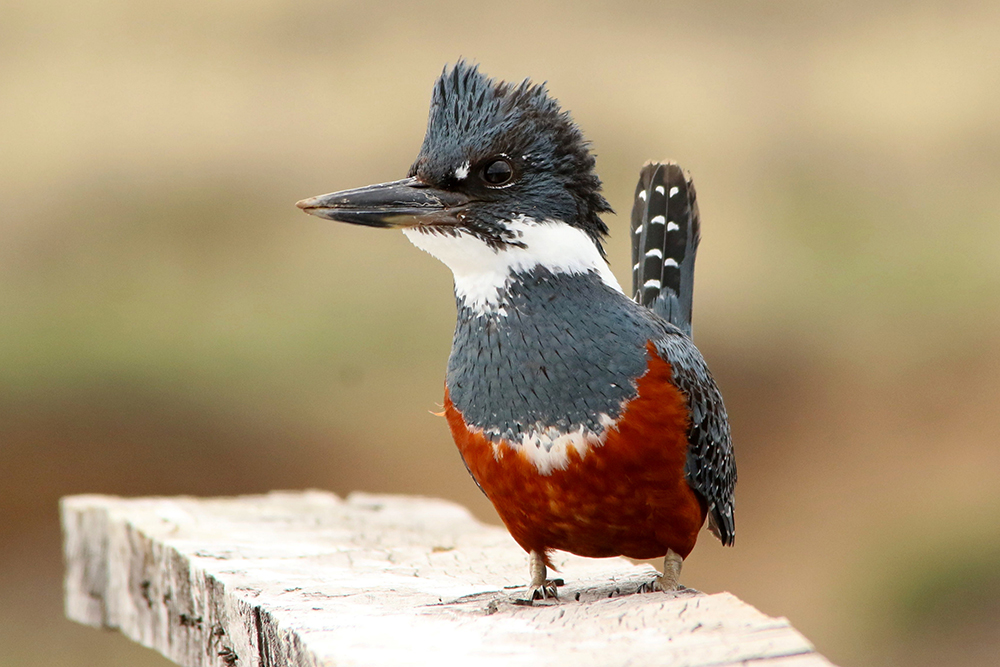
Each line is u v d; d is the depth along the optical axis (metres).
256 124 18.77
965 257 16.78
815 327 16.09
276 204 17.62
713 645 3.97
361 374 15.23
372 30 21.05
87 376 15.14
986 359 15.76
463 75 5.51
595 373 5.21
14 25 21.30
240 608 5.21
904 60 20.44
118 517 7.06
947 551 13.44
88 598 7.41
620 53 20.28
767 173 18.02
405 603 5.06
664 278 6.93
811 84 19.62
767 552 14.04
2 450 14.55
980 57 20.19
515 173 5.35
